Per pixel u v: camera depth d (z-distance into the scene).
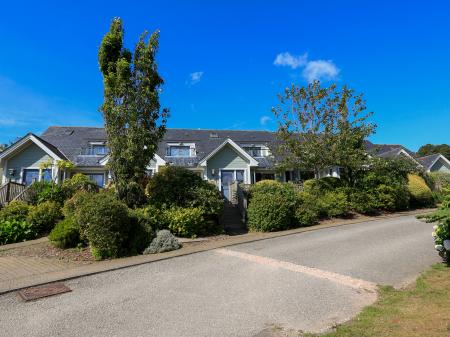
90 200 10.48
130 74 13.43
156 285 7.11
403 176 21.64
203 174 24.73
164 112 13.97
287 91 19.70
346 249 10.25
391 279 7.27
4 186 14.45
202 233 13.38
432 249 9.94
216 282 7.24
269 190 16.36
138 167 13.22
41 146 21.56
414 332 4.50
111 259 9.73
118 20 14.24
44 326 5.16
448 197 8.11
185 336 4.78
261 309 5.71
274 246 11.11
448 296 5.89
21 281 7.36
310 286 6.84
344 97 19.03
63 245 10.64
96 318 5.44
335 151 18.39
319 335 4.68
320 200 17.50
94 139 25.66
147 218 11.69
